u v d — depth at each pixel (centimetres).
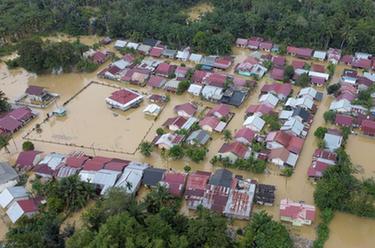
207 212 5466
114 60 10488
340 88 8669
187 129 7675
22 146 7506
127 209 5444
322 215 5828
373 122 7562
